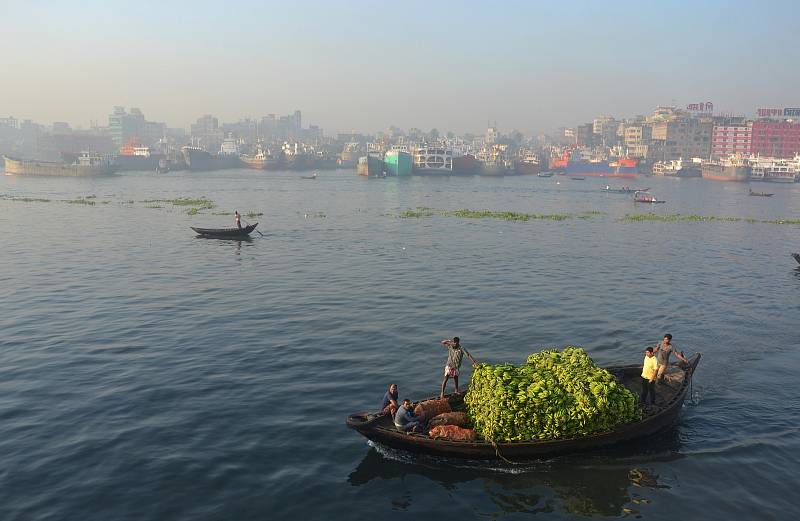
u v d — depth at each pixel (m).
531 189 192.38
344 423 19.22
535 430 16.52
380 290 39.47
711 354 26.30
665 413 18.34
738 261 54.03
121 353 25.98
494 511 14.59
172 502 14.68
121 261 51.03
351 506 14.70
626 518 14.29
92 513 14.19
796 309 35.06
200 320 31.53
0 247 58.75
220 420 19.30
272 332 29.33
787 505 14.77
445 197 145.88
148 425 18.86
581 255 56.09
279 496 15.05
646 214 103.50
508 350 26.91
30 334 28.86
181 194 145.25
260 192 157.12
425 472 16.38
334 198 137.25
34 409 20.03
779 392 21.88
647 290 40.25
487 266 49.38
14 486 15.30
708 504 14.81
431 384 22.66
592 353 26.59
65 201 118.62
